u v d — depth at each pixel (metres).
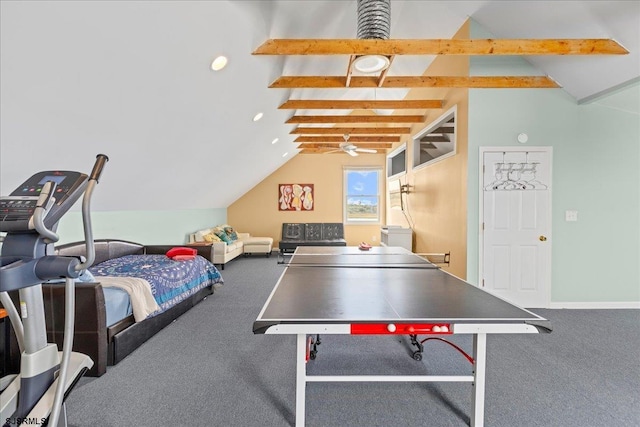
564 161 3.70
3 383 1.39
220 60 2.66
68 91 1.93
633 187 3.71
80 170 2.68
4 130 1.86
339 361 2.44
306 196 8.45
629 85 3.13
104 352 2.25
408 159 6.15
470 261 3.71
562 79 3.56
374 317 1.47
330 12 3.06
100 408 1.87
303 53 2.79
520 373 2.27
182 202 5.41
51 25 1.53
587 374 2.26
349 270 2.52
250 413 1.84
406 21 3.97
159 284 2.97
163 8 1.89
